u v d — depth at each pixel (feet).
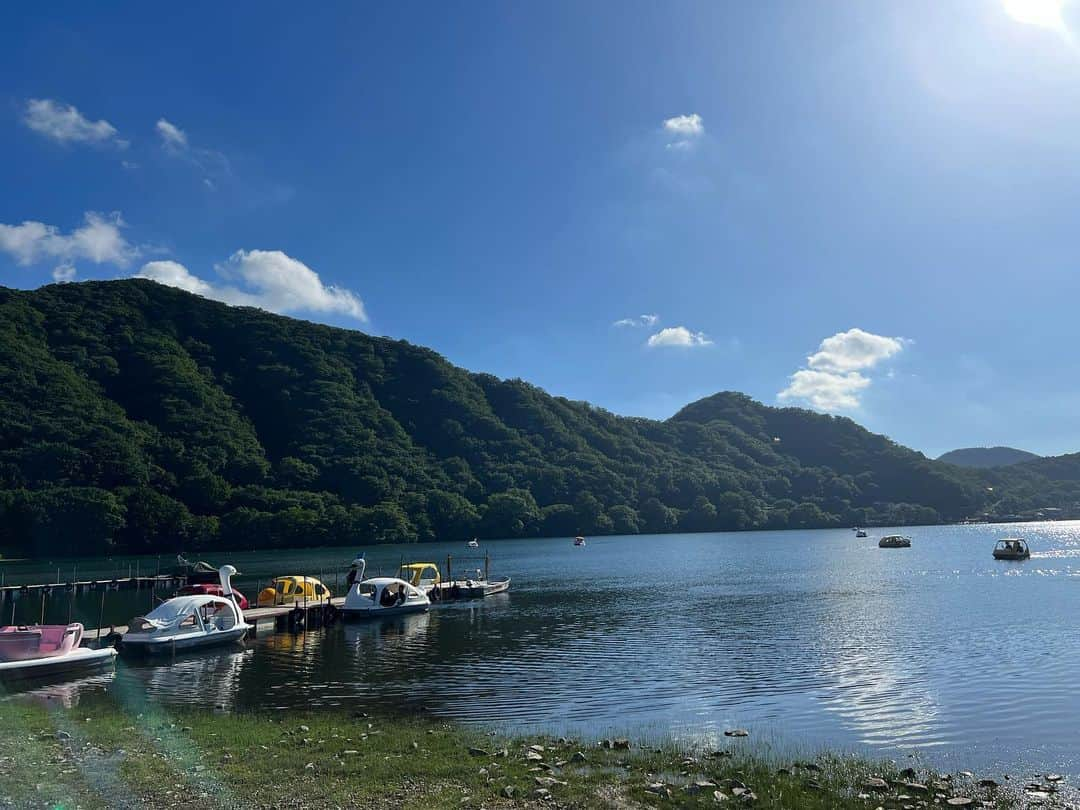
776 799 46.39
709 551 427.74
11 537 369.91
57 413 449.06
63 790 46.37
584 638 127.54
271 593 164.04
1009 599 172.14
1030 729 66.95
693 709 76.18
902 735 65.51
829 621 142.72
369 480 536.42
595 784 48.98
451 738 61.31
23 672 92.12
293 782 48.37
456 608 178.19
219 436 514.27
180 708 77.25
